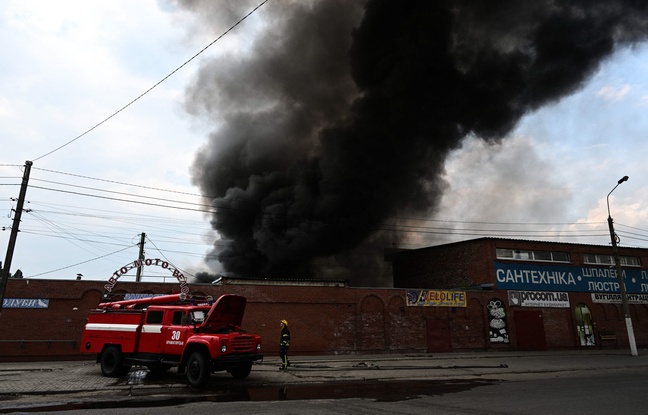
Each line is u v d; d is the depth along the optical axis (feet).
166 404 29.27
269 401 30.40
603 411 25.86
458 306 87.61
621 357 73.82
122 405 28.96
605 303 102.73
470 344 86.48
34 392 33.50
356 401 30.35
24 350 62.59
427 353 81.66
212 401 30.53
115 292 68.08
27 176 61.46
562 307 97.25
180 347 39.73
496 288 92.17
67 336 64.80
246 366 41.78
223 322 41.93
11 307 63.26
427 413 25.53
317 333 76.74
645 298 108.88
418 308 84.64
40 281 65.36
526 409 26.73
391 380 43.88
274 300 75.82
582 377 46.80
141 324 43.19
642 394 33.01
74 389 34.96
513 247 97.09
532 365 58.75
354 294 80.89
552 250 101.24
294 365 55.21
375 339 80.12
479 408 27.20
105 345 44.60
